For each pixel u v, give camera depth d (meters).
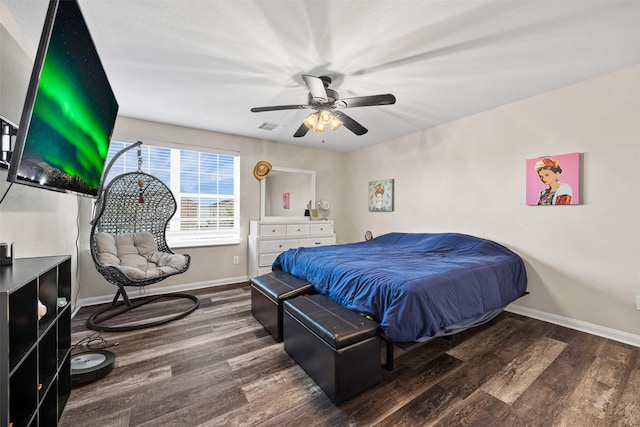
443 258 2.67
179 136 3.71
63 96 1.24
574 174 2.51
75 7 1.20
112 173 3.33
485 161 3.21
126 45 1.92
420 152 3.96
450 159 3.58
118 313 2.77
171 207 3.42
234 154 4.14
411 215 4.11
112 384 1.68
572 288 2.55
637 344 2.19
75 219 2.85
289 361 1.96
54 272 1.28
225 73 2.31
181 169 3.84
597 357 2.01
